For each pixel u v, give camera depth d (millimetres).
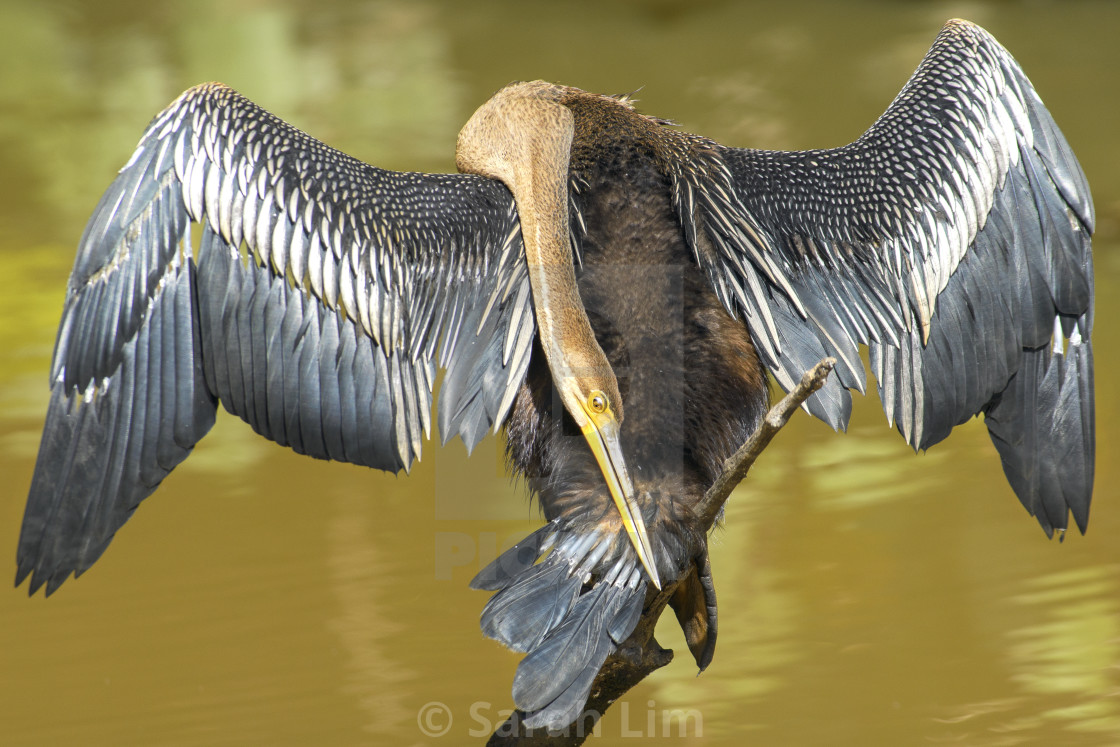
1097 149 24719
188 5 34969
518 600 6957
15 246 21203
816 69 30062
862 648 12352
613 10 34844
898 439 15867
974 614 12641
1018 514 14320
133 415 7352
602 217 7664
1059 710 11531
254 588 13148
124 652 12172
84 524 7367
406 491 14930
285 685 11773
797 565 13547
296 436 7449
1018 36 31922
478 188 7797
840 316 7664
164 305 7348
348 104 28266
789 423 16375
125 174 7395
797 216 7781
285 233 7355
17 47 31734
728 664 12148
